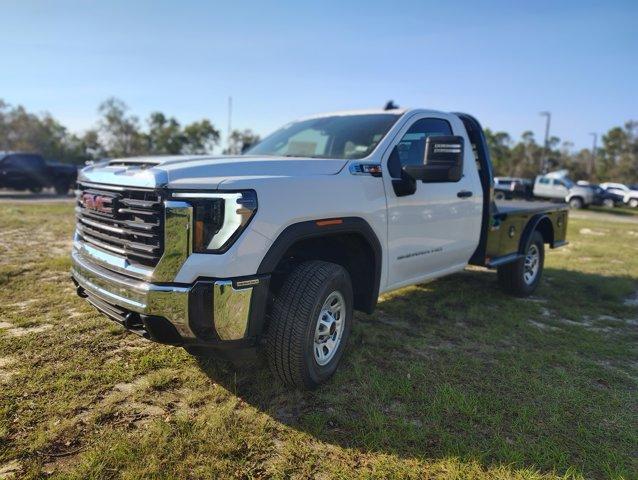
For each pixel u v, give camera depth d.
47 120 63.28
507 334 4.61
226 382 3.26
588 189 31.91
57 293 4.96
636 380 3.70
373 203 3.61
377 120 4.33
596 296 6.39
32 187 20.58
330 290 3.17
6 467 2.34
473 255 5.33
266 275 2.80
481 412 3.04
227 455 2.51
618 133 75.06
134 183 2.80
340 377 3.43
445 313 5.13
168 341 2.76
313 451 2.59
